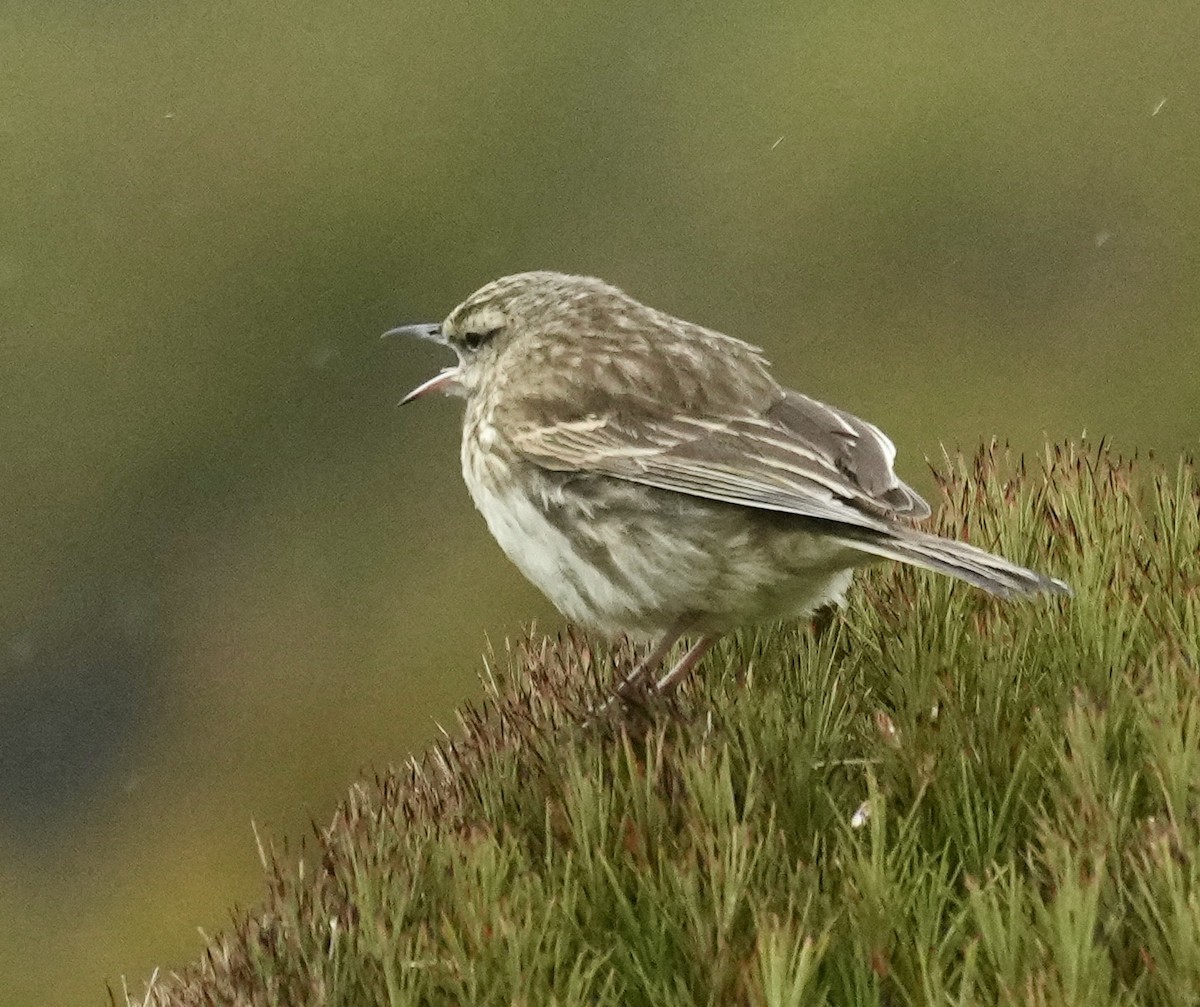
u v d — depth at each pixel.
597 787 7.08
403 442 25.88
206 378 26.94
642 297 26.44
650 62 28.58
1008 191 25.31
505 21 29.25
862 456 8.23
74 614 24.81
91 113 29.88
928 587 8.16
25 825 21.95
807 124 26.73
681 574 8.24
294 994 7.00
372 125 28.92
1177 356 22.42
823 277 25.44
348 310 27.42
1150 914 6.28
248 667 23.31
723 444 8.31
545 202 27.77
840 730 7.66
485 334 9.87
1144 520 8.95
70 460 26.30
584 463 8.43
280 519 25.34
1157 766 6.70
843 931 6.47
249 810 20.14
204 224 28.75
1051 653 7.83
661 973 6.52
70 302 27.73
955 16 26.58
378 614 23.12
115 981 18.02
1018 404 22.20
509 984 6.47
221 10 30.56
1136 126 25.38
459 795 7.84
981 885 6.66
